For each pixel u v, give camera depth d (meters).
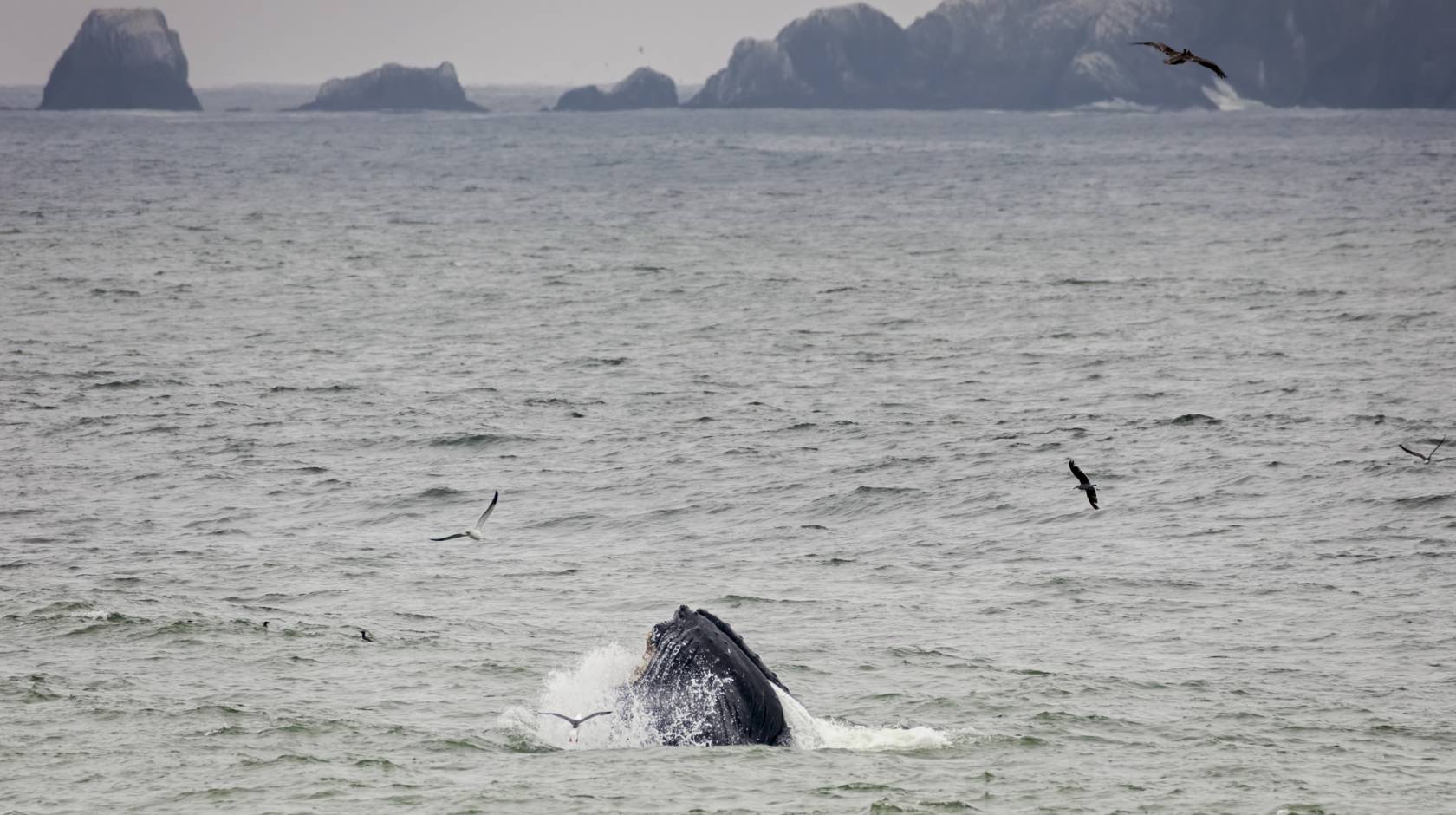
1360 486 137.62
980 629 100.94
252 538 126.25
